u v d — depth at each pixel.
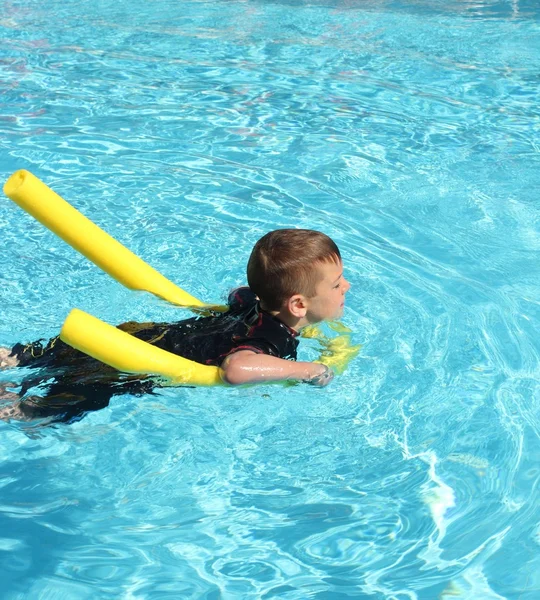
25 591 1.67
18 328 2.57
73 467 2.04
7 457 2.06
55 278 2.85
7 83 4.78
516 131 4.17
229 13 6.27
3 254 2.99
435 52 5.34
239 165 3.77
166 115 4.35
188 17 6.15
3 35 5.68
